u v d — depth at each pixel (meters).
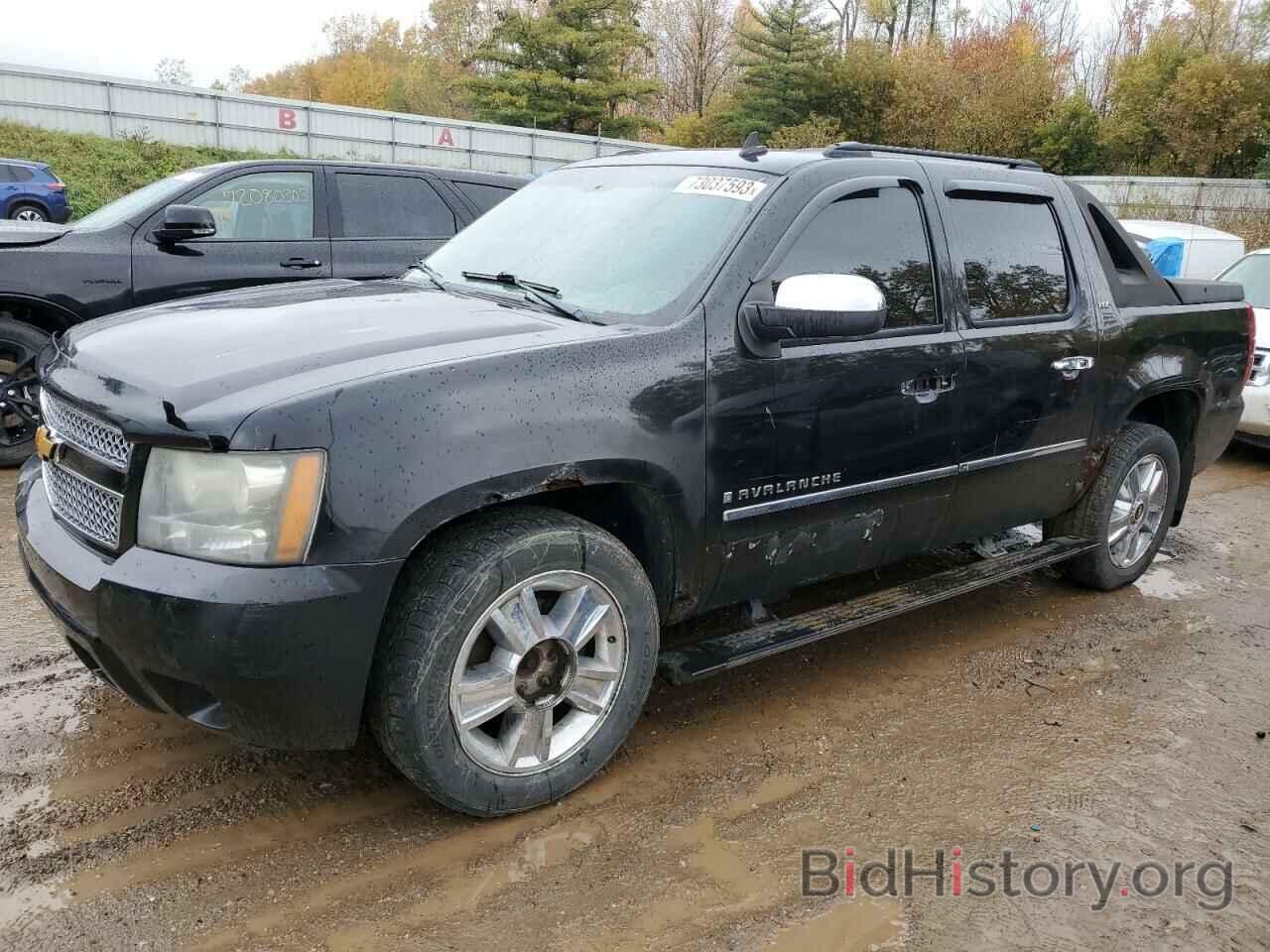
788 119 42.75
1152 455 4.44
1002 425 3.62
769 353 2.89
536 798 2.67
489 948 2.19
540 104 41.19
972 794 2.91
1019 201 3.83
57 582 2.41
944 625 4.17
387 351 2.48
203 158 29.91
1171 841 2.73
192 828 2.55
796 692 3.50
